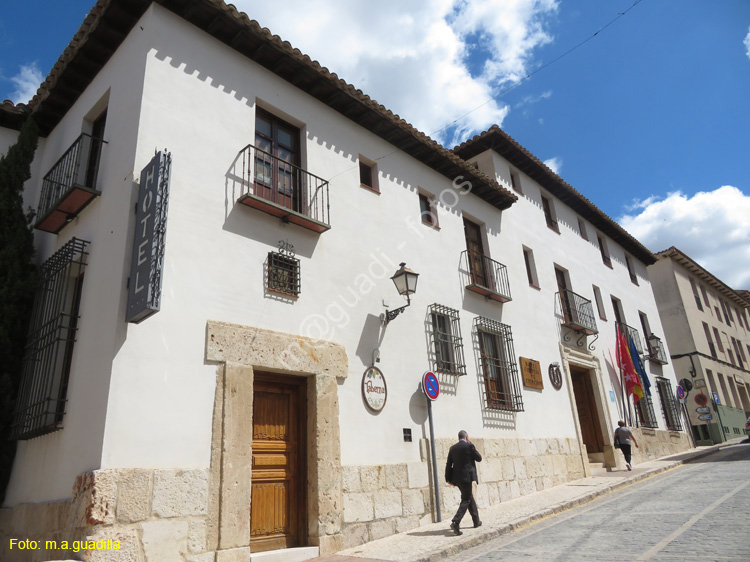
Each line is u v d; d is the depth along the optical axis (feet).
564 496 32.73
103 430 17.58
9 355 23.57
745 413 94.48
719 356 93.09
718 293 105.29
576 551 18.65
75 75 27.32
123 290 19.38
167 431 19.02
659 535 19.70
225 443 20.31
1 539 21.79
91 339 20.20
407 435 28.35
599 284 56.95
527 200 49.16
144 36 23.79
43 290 23.93
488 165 46.93
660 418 59.88
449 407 31.73
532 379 39.88
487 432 33.78
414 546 22.40
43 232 27.04
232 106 25.76
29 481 21.39
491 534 23.63
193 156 23.21
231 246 23.30
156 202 19.29
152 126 22.21
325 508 22.97
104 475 17.01
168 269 20.83
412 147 35.76
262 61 28.07
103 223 22.16
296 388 25.04
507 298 39.04
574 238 55.57
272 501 22.58
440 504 28.48
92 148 26.07
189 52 24.82
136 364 18.89
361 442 25.85
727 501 25.36
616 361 54.49
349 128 32.24
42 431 20.66
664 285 89.45
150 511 17.70
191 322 20.89
